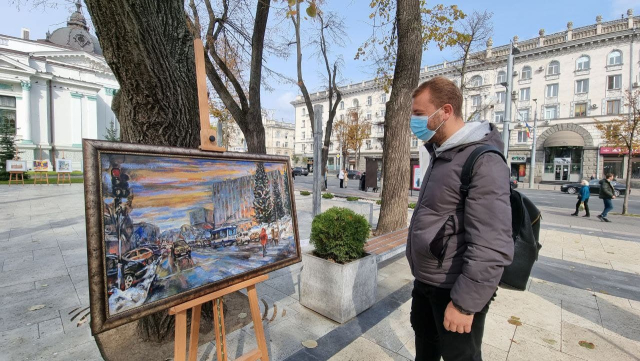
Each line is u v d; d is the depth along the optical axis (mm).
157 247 1446
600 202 15383
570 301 3375
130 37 1842
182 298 1502
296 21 11984
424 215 1533
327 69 15469
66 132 29969
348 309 2863
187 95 2438
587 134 27047
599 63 26312
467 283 1266
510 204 1456
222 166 1802
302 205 10883
